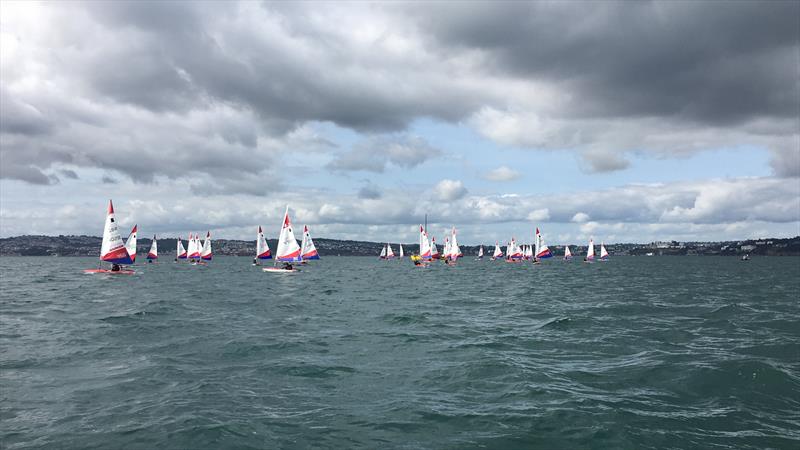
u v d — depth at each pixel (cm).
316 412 1226
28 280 6762
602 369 1670
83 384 1462
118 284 6031
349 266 15338
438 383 1505
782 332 2458
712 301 4175
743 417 1191
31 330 2447
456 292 5244
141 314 3038
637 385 1473
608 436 1070
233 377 1556
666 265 18138
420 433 1088
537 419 1175
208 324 2695
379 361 1800
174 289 5297
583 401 1313
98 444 1008
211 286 5819
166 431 1076
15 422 1138
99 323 2666
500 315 3200
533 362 1777
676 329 2550
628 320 2892
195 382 1490
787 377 1515
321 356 1881
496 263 18700
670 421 1162
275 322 2816
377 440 1047
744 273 11356
